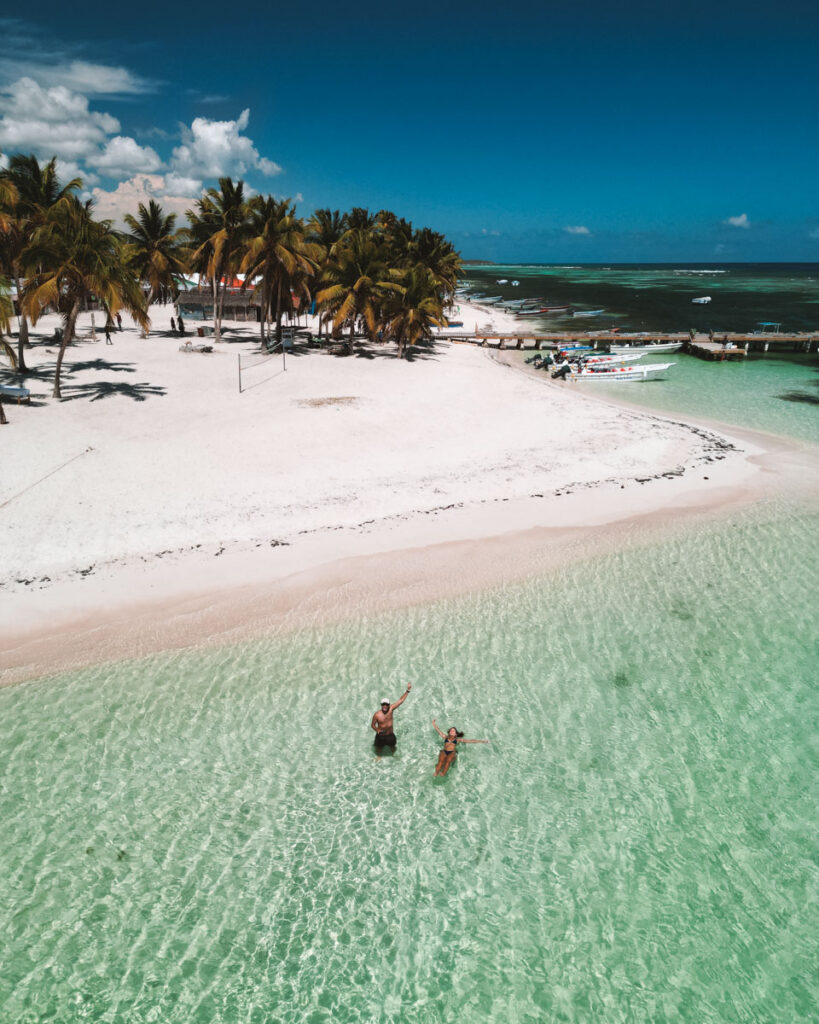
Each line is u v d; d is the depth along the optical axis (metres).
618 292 129.88
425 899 9.08
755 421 33.22
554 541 19.61
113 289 26.88
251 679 13.52
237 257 45.78
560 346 55.41
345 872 9.45
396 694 13.22
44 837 9.84
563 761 11.59
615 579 17.70
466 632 15.30
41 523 18.94
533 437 28.88
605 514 21.45
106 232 28.31
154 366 39.91
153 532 18.89
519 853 9.80
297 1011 7.70
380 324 50.09
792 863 9.70
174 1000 7.78
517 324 75.38
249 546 18.53
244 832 10.05
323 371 41.22
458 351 53.88
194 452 25.06
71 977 8.01
